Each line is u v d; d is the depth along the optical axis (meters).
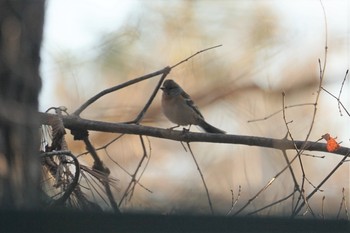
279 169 16.33
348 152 9.99
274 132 16.23
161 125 15.24
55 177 9.62
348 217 8.47
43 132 10.06
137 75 14.23
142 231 6.40
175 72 15.16
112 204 9.61
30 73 8.04
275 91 16.34
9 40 7.96
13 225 6.35
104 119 14.45
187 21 14.77
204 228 6.44
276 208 9.12
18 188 7.79
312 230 6.56
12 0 8.05
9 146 7.79
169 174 15.84
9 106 7.80
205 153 16.61
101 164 10.93
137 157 15.55
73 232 6.39
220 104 16.09
